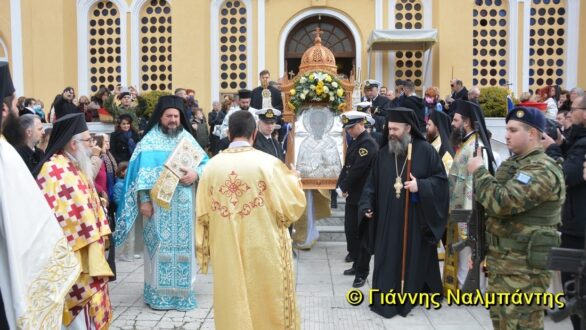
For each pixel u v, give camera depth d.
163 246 5.29
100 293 3.95
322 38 14.26
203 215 3.80
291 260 3.85
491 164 5.20
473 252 3.57
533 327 3.30
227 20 14.13
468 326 4.88
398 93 10.83
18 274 2.37
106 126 11.19
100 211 3.98
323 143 7.74
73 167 3.83
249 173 3.71
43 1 13.82
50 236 2.53
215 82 14.13
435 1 13.60
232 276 3.63
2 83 2.46
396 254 5.14
